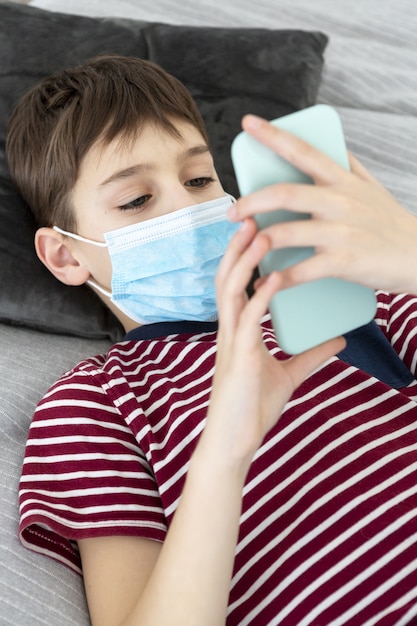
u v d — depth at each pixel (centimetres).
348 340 109
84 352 130
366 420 98
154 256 115
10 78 150
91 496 96
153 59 158
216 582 79
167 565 80
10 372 121
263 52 161
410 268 69
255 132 67
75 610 93
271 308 75
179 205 114
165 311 117
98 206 116
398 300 118
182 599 78
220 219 116
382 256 68
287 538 90
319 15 193
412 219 72
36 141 126
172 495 97
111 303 126
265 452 96
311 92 162
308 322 76
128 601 90
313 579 86
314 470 93
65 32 158
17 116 134
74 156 117
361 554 87
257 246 66
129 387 106
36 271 131
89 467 99
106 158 115
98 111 118
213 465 77
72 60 154
